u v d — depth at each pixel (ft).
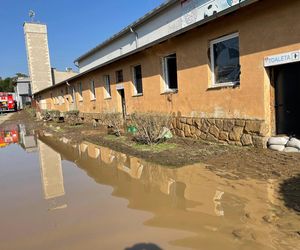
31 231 13.09
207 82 28.25
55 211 15.35
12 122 94.12
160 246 10.94
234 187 16.01
